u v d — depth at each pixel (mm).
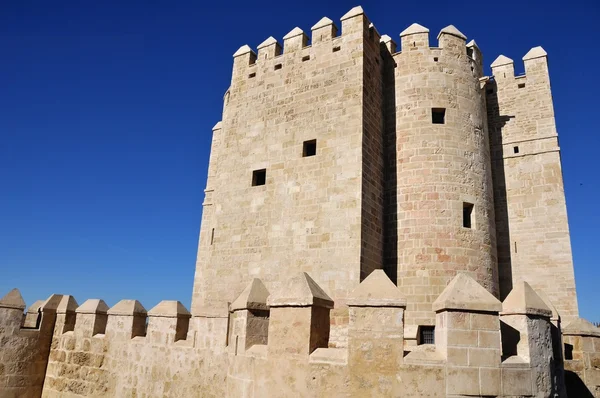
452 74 21844
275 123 22156
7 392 17875
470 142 21250
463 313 9555
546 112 23656
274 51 23578
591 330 16078
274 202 20844
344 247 18344
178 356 14305
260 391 10672
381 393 9227
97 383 16812
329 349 10047
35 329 19031
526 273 22172
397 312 9562
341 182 19234
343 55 21047
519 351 10078
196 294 27078
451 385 9156
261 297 12273
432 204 19875
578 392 15461
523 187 23250
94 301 18438
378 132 21156
